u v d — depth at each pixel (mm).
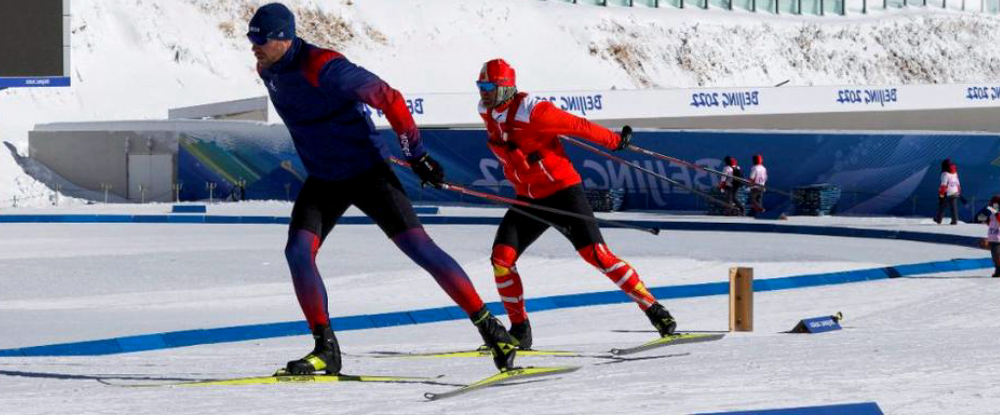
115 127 120500
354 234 79000
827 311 37906
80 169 121938
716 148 100625
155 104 161125
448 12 195500
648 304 26578
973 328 30781
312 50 19250
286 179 115375
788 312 38062
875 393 17438
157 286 50250
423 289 48125
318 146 19906
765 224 82875
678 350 25391
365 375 22000
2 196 114938
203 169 117125
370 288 48719
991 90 127250
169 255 63250
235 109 125188
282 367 23797
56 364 25172
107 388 20031
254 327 35406
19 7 107438
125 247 68750
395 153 108562
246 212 100062
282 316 39500
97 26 169750
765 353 23812
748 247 66688
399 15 193000
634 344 28250
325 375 20859
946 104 126312
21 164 120938
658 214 98000
